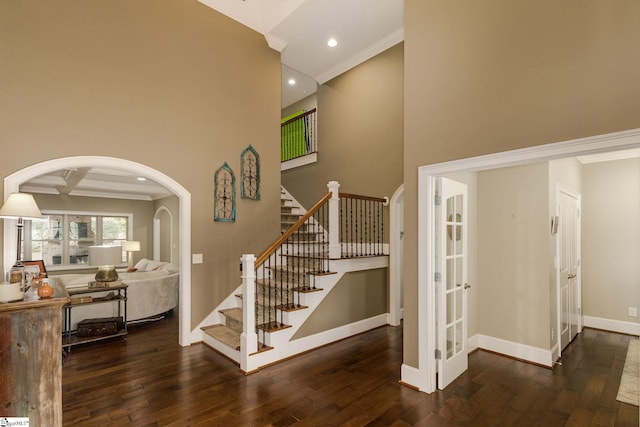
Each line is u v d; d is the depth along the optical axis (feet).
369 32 16.12
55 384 5.95
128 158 12.15
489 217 12.69
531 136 7.45
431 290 9.30
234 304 14.92
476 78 8.44
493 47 8.14
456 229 10.62
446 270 9.97
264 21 16.02
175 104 13.38
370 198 15.60
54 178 21.76
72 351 12.61
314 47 17.42
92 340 13.17
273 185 16.55
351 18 15.08
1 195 9.83
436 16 9.36
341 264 13.66
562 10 7.07
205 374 10.49
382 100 17.04
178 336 14.55
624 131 6.20
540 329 11.26
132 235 29.94
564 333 12.75
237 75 15.35
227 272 14.73
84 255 28.07
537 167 11.60
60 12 10.94
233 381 9.97
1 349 5.56
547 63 7.25
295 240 17.53
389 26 15.66
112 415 8.14
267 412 8.27
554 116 7.12
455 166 8.77
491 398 8.95
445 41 9.12
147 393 9.25
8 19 10.10
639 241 14.66
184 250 13.39
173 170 13.24
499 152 7.94
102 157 11.57
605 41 6.49
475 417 8.04
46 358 5.90
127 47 12.25
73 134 11.05
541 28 7.38
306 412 8.27
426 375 9.22
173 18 13.44
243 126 15.48
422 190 9.45
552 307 11.37
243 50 15.62
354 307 14.21
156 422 7.85
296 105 26.16
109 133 11.76
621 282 15.02
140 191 27.45
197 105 14.01
